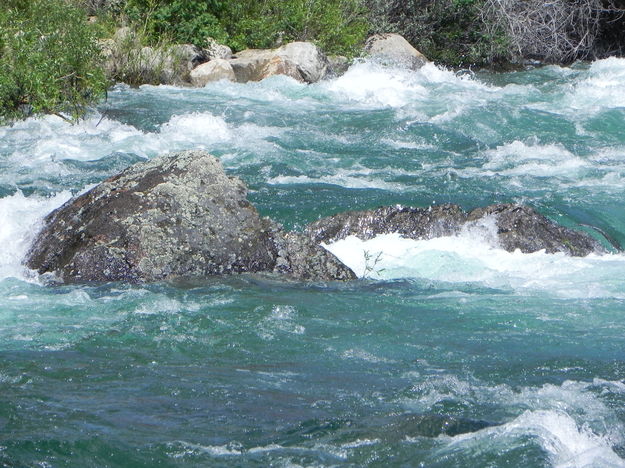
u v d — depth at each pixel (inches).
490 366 475.2
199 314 545.6
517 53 1798.7
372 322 541.0
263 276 622.2
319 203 775.7
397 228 703.1
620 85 1355.8
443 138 1063.6
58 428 389.1
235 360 480.1
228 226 633.6
